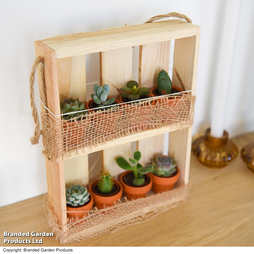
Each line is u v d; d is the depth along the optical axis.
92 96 0.82
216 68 1.19
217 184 1.12
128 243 0.90
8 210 0.99
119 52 0.87
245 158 1.17
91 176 1.08
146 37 0.76
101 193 0.95
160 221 0.97
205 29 1.10
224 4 1.08
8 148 0.93
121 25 0.94
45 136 0.79
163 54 0.94
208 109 1.27
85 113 0.80
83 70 0.85
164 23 0.86
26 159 0.97
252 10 1.16
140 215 0.97
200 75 1.17
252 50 1.25
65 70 0.82
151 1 0.96
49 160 0.83
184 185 1.04
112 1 0.89
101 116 0.80
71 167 0.94
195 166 1.21
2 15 0.78
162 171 1.01
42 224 0.95
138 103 0.83
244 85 1.31
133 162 0.94
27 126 0.93
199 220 0.98
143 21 0.97
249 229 0.95
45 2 0.81
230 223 0.97
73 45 0.70
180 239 0.91
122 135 0.85
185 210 1.01
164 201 1.00
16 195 1.01
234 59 1.22
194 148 1.21
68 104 0.77
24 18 0.80
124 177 1.02
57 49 0.68
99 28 0.91
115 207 0.95
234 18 1.01
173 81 0.97
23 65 0.85
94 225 0.91
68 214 0.89
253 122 1.43
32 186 1.02
